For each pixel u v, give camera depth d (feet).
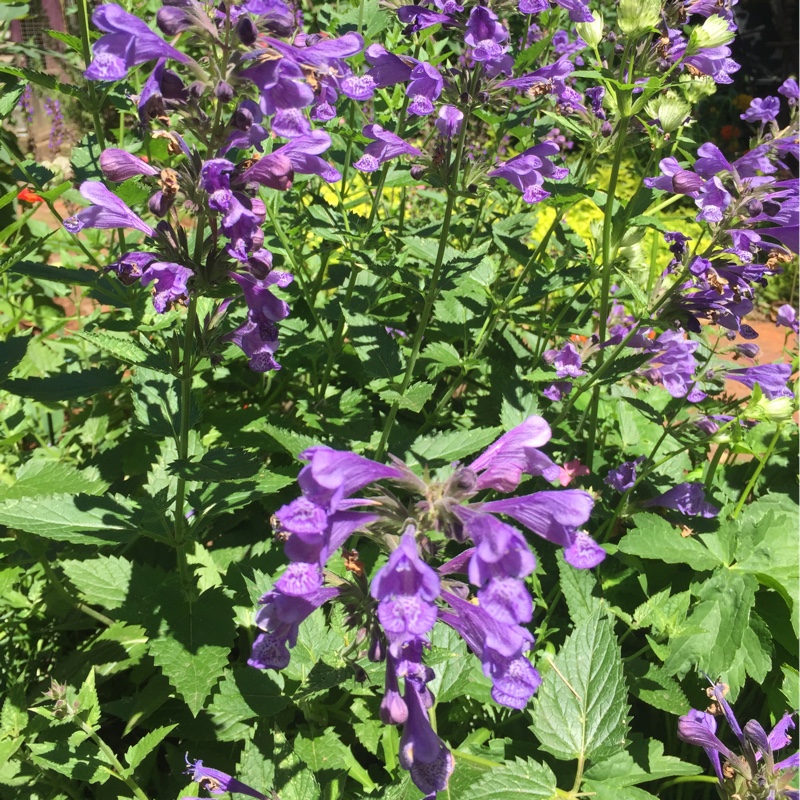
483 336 1.67
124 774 1.08
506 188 1.94
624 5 1.38
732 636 1.39
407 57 1.36
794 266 3.60
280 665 0.89
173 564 1.62
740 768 1.15
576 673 1.17
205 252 1.12
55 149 3.49
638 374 1.62
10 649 1.42
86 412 1.82
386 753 1.20
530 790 1.11
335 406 1.63
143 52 0.96
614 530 1.63
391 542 0.85
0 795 1.22
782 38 5.23
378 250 1.67
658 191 1.63
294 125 1.02
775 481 1.77
